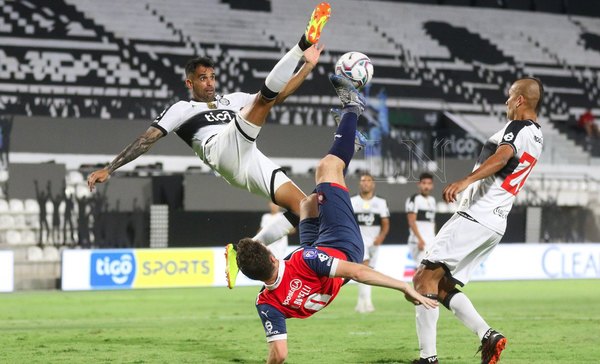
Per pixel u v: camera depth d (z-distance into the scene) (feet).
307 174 70.08
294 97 86.99
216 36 94.89
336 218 21.18
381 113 87.86
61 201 66.54
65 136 73.82
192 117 25.18
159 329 38.06
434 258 25.09
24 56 85.30
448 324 39.24
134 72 88.84
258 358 28.68
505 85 102.78
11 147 72.64
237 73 93.56
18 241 65.57
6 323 42.04
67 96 83.35
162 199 67.26
